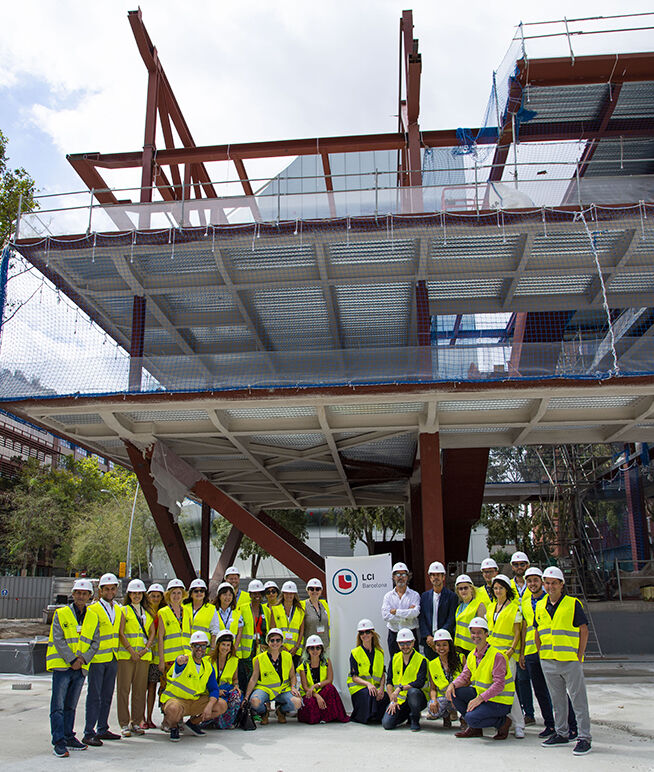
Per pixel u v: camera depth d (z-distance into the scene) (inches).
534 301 786.2
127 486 2231.8
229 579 405.4
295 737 325.7
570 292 776.3
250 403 620.1
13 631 1103.0
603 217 625.9
